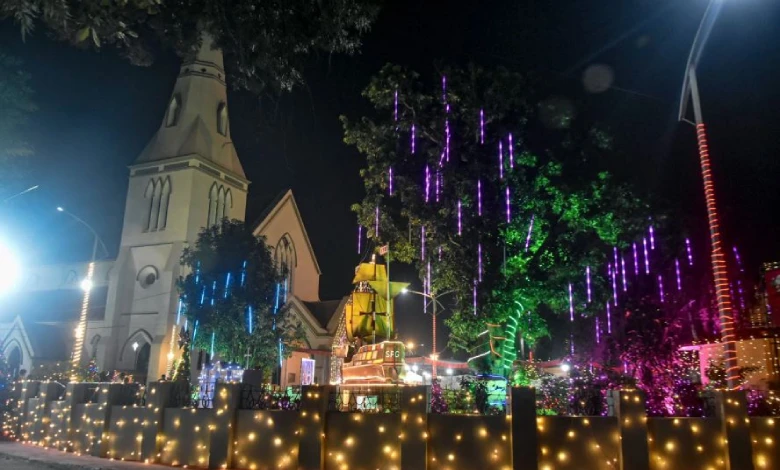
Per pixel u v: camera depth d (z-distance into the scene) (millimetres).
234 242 37062
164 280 48000
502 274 19641
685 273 27328
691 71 14398
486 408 13305
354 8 11711
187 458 13320
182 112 53719
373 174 21812
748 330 18969
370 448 11703
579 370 16391
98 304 52438
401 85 20656
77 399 16125
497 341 20109
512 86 19812
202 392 20969
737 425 10773
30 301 56562
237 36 11297
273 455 12414
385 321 22125
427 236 21969
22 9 9086
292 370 46562
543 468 10750
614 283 21594
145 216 51250
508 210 19781
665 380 14617
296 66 11859
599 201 20062
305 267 58625
